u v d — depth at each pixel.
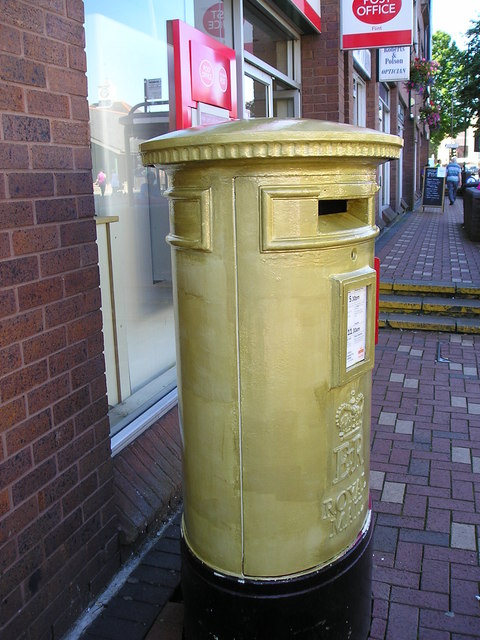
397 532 2.98
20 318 2.05
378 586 2.61
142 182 3.87
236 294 1.75
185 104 3.57
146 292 3.94
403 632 2.35
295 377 1.78
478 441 3.92
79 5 2.29
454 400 4.60
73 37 2.26
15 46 1.98
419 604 2.50
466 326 6.27
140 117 3.87
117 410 3.45
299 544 1.92
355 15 6.57
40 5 2.09
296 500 1.88
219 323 1.79
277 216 1.67
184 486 2.10
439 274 7.63
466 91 27.77
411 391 4.79
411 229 13.12
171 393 3.73
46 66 2.13
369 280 1.89
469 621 2.41
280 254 1.70
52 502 2.25
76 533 2.40
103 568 2.60
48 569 2.25
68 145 2.26
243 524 1.91
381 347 5.92
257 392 1.79
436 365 5.39
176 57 3.51
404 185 19.53
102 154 3.48
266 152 1.58
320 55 6.95
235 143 1.58
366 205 1.91
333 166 1.69
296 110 7.12
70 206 2.28
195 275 1.81
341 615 2.04
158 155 1.74
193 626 2.13
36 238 2.11
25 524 2.12
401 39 6.51
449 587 2.60
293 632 1.96
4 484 2.01
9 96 1.97
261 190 1.65
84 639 2.34
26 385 2.10
